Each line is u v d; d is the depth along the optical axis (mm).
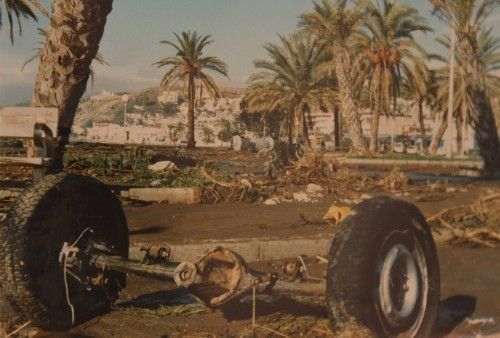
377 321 2420
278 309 3355
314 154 12125
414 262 2639
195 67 26781
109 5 8500
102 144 17016
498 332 2982
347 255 2420
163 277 2980
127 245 3693
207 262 2721
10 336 3102
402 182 8891
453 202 5645
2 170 6434
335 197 9672
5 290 3160
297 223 6547
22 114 4809
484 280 3803
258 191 9805
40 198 3227
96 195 3486
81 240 3357
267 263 4902
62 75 8391
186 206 8570
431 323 2723
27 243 3131
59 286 3262
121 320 3352
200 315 3373
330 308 2443
